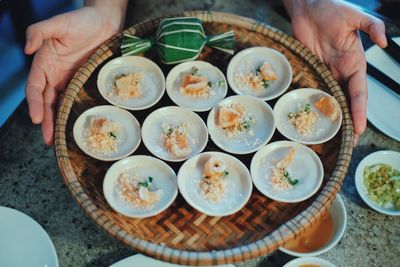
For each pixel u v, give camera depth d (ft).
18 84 2.56
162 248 1.55
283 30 2.61
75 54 2.19
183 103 1.96
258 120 1.94
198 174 1.79
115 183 1.75
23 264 1.76
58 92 2.15
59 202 2.02
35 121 1.92
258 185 1.76
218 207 1.71
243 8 2.69
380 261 1.92
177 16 2.09
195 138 1.88
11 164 2.11
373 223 2.00
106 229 1.58
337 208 1.89
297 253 1.77
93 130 1.83
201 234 1.66
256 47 2.10
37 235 1.81
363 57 2.16
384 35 2.02
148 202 1.69
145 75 2.03
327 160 1.86
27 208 2.00
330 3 2.15
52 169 2.11
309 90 1.99
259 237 1.65
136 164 1.80
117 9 2.37
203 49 2.13
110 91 1.97
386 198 1.98
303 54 2.08
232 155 1.86
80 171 1.78
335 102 1.92
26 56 2.67
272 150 1.86
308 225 1.62
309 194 1.73
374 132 2.24
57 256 1.86
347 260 1.91
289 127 1.93
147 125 1.89
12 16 2.70
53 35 2.03
